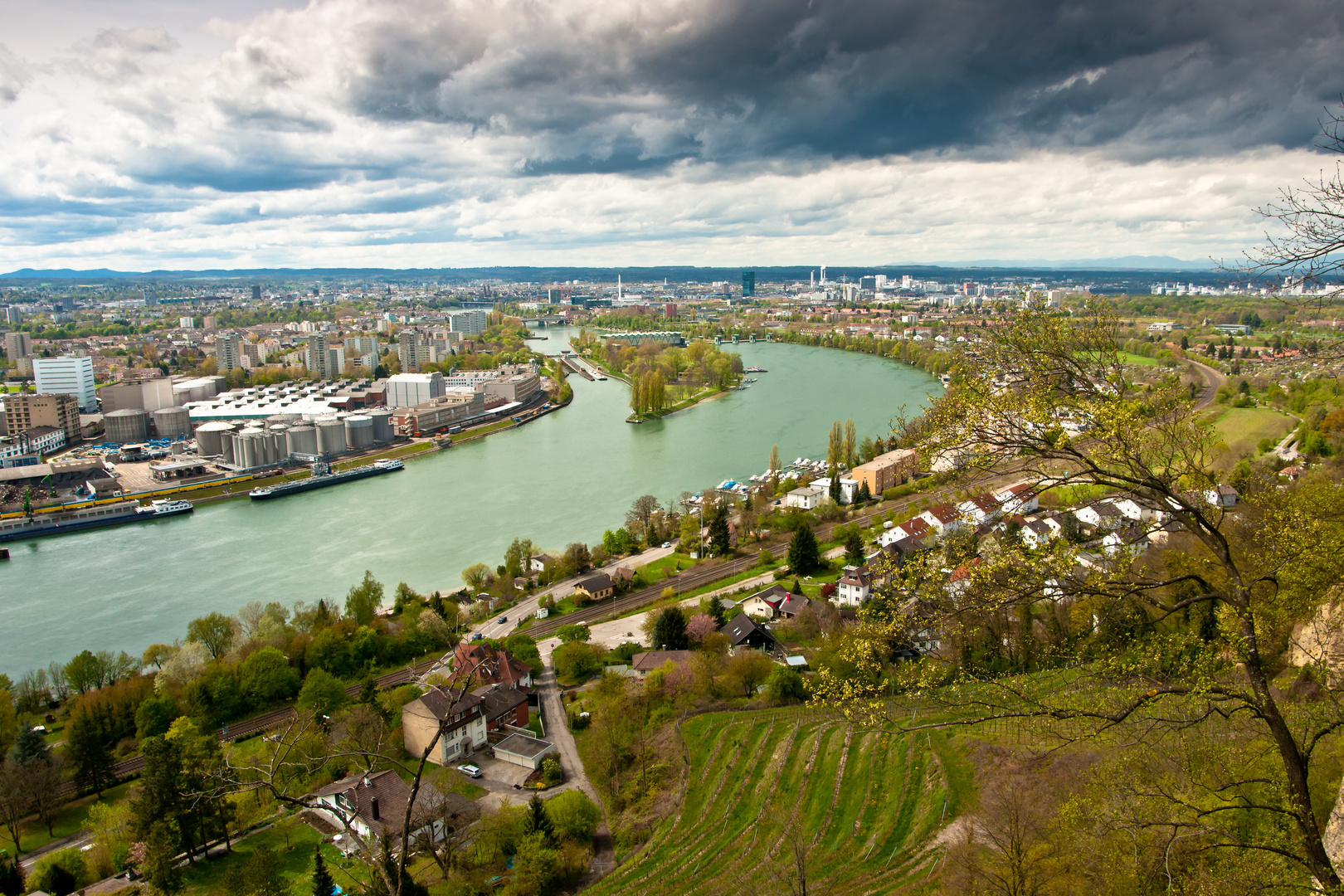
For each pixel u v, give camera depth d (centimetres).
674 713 11356
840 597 14812
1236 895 3584
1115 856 4347
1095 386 3300
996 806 7244
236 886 7938
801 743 9988
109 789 10731
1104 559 3350
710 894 7594
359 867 8356
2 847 9631
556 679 13112
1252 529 4138
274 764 3872
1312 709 4219
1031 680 5656
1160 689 3234
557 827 8725
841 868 7488
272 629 13875
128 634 15700
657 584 17025
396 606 15988
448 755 10469
